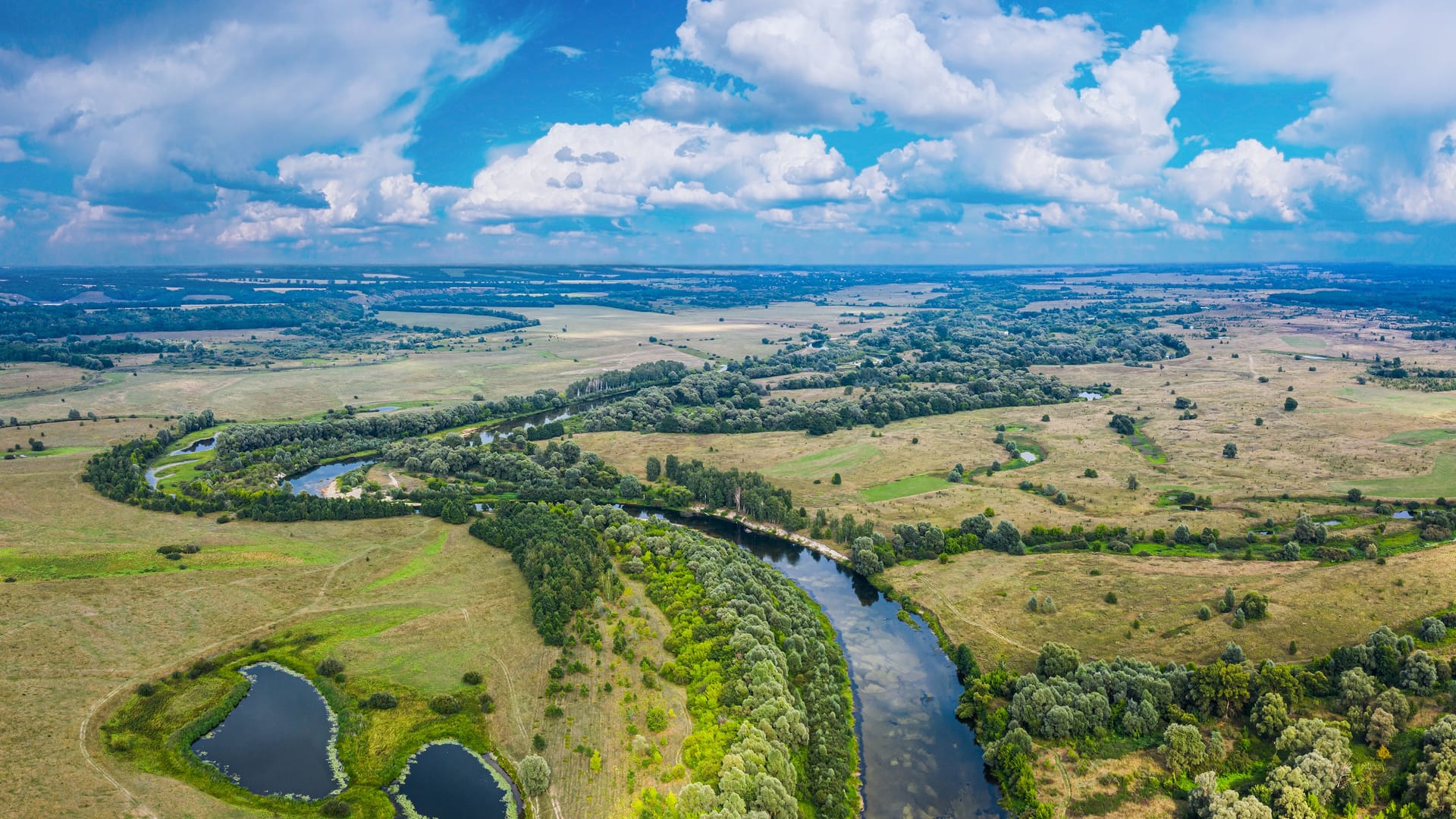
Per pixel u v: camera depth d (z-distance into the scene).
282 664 160.00
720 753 124.81
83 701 143.88
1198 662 153.12
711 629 162.00
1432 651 149.38
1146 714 135.38
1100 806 122.00
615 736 134.88
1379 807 116.88
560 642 163.12
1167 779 125.62
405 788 126.00
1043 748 135.12
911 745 142.00
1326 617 164.88
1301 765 118.06
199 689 150.25
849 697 156.50
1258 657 153.50
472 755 133.75
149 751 132.12
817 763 131.12
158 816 117.00
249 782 127.75
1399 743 126.12
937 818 124.19
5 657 155.62
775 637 163.62
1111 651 160.50
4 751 128.50
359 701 147.50
